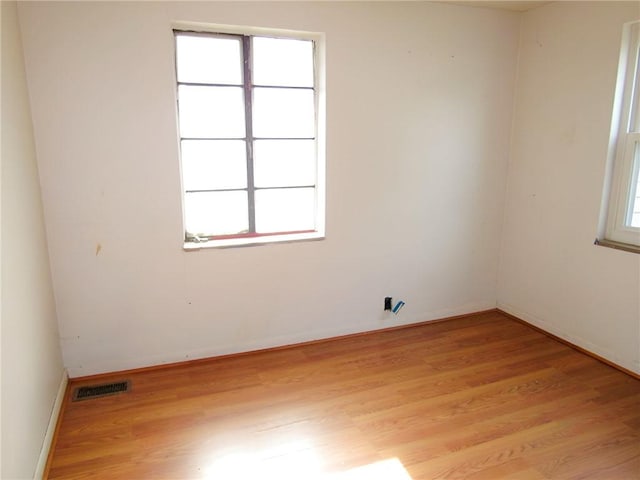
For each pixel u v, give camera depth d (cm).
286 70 286
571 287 308
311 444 209
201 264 276
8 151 178
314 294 310
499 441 211
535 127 325
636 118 266
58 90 229
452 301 360
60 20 223
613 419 227
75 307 254
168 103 250
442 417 230
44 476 186
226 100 277
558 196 312
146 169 253
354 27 280
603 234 289
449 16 305
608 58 270
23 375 171
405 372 276
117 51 236
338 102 287
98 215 249
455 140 328
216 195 287
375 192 312
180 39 260
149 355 276
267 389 256
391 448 206
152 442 209
